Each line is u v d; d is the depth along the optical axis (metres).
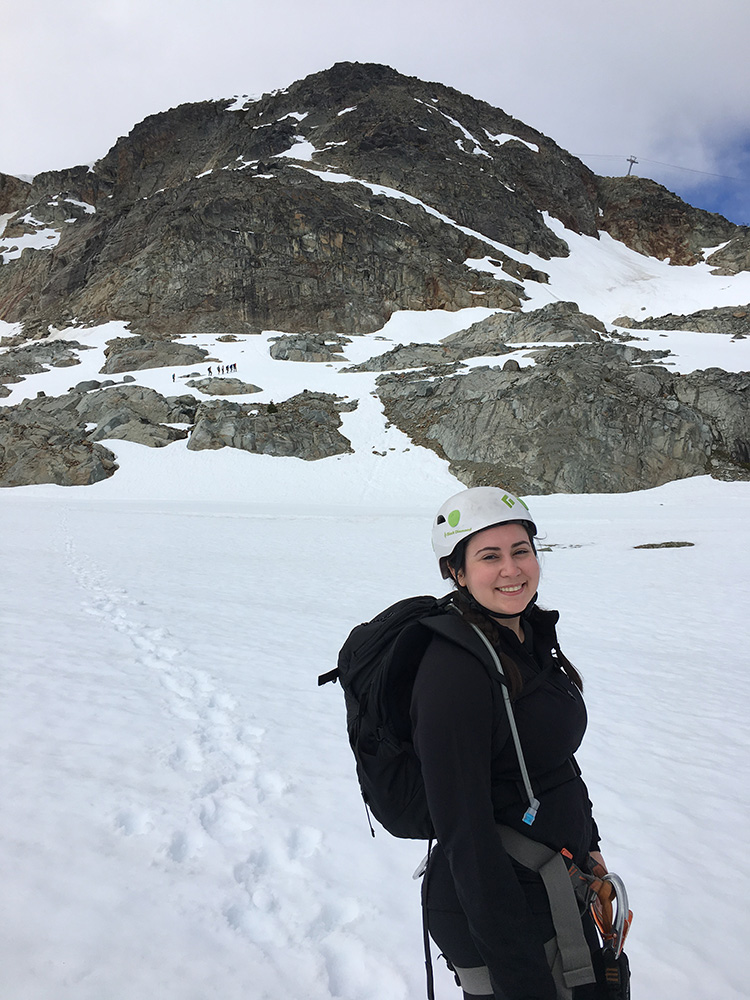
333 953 2.46
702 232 145.50
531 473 52.34
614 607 13.35
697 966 2.65
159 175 165.62
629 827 3.94
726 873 3.43
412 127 140.50
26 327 111.81
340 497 51.84
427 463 56.72
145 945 2.36
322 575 17.17
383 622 1.75
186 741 4.58
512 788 1.55
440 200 128.00
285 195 111.94
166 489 53.50
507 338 81.12
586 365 59.53
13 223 153.12
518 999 1.33
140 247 112.44
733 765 5.12
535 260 126.00
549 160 153.75
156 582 14.41
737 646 10.05
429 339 94.81
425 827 1.60
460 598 1.70
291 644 8.41
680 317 94.38
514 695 1.54
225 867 2.98
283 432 60.94
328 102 155.38
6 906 2.49
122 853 2.99
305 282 102.62
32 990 2.07
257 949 2.44
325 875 2.99
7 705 4.98
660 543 24.95
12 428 59.88
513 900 1.37
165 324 99.69
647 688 7.46
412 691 1.55
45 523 31.69
